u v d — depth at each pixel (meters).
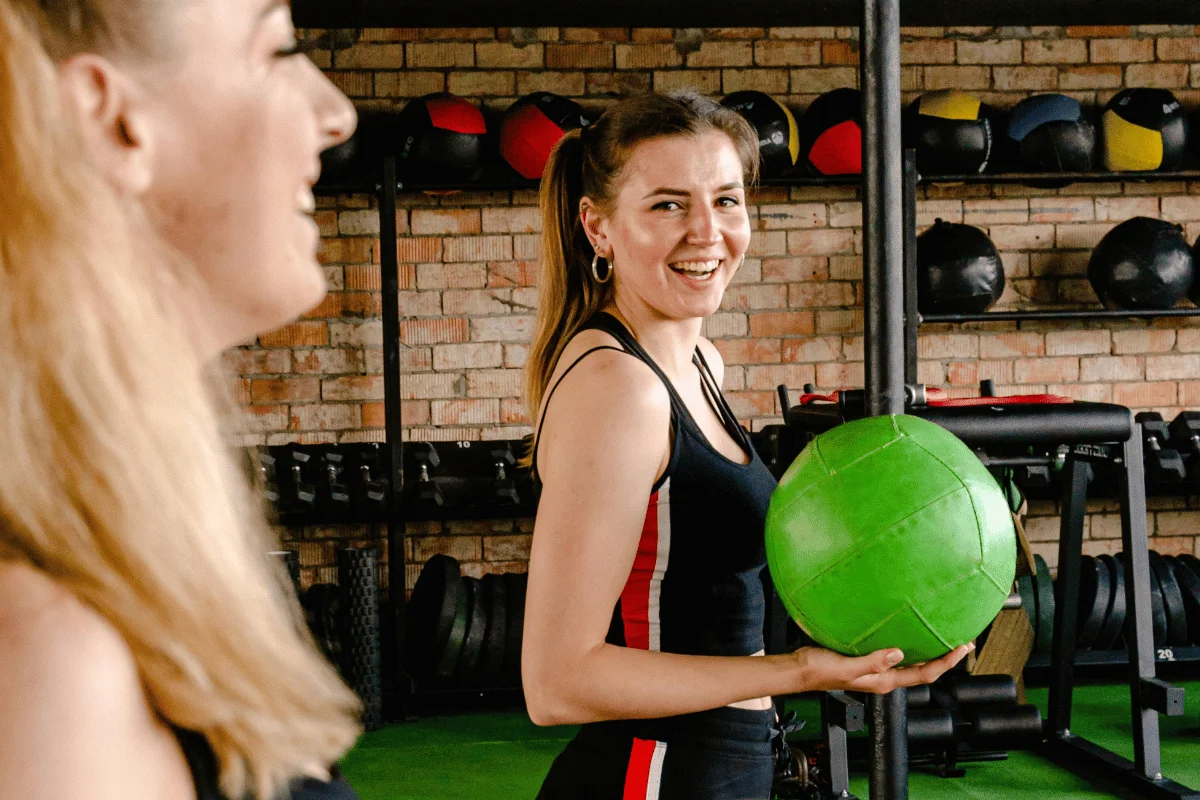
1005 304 5.19
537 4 4.35
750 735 1.36
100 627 0.41
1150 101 4.74
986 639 3.82
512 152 4.50
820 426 3.22
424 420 4.99
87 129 0.44
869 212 1.71
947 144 4.56
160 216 0.47
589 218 1.52
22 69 0.41
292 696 0.50
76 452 0.41
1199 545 5.25
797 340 5.11
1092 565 4.60
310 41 0.54
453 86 4.96
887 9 1.69
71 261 0.42
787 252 5.10
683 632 1.36
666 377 1.35
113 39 0.44
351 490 4.47
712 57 5.07
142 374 0.43
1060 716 3.95
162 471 0.44
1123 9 4.58
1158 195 5.21
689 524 1.33
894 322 1.71
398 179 4.57
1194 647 4.55
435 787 3.68
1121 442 3.43
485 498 4.54
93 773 0.39
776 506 1.24
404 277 4.96
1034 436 3.29
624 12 4.44
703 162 1.42
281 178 0.50
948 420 3.25
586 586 1.23
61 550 0.41
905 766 1.77
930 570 1.14
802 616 1.23
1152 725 3.48
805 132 4.77
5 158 0.41
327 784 0.58
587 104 5.04
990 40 5.16
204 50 0.47
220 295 0.49
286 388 4.91
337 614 4.31
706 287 1.44
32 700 0.38
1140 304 4.73
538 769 3.85
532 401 1.60
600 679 1.23
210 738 0.46
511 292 5.00
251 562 0.54
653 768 1.32
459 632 4.32
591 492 1.23
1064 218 5.18
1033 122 4.66
